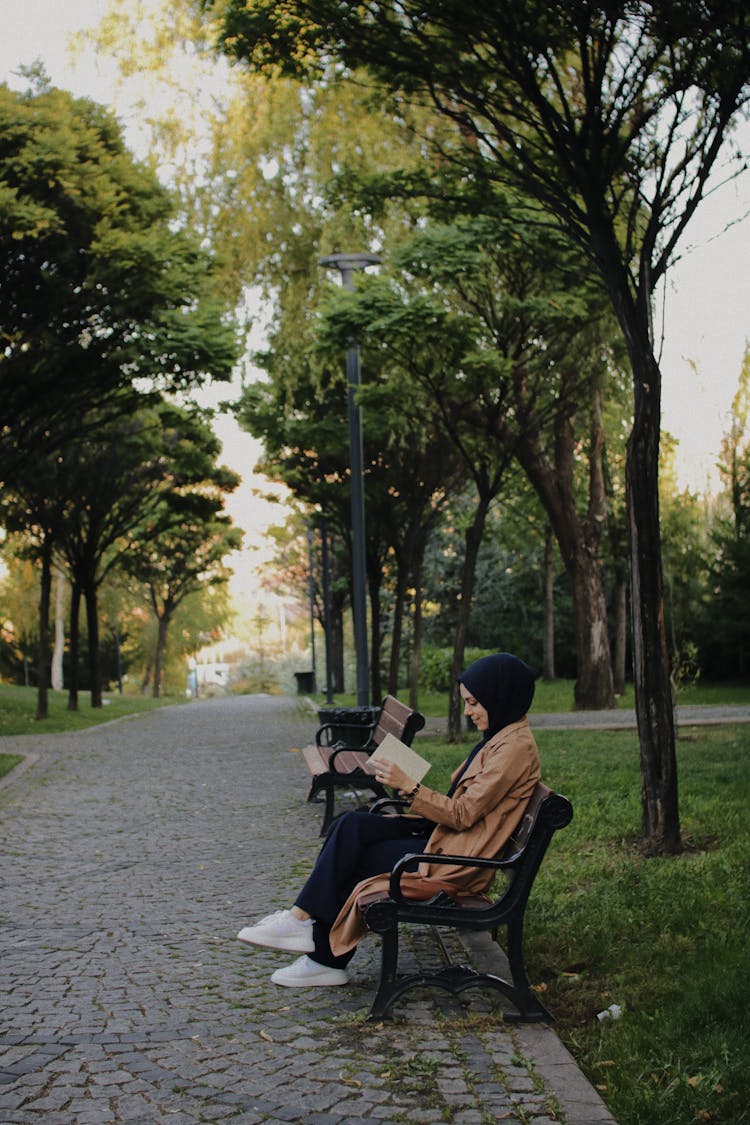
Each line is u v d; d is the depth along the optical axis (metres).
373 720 11.34
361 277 16.38
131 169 17.91
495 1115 3.60
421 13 7.73
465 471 25.67
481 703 4.97
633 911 5.98
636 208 8.34
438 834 4.91
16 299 17.30
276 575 60.50
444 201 10.93
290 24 8.41
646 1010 4.58
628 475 7.90
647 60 7.86
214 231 20.50
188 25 19.50
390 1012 4.63
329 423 24.03
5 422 19.59
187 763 16.77
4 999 4.99
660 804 7.71
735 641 33.19
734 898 6.08
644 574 7.80
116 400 20.86
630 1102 3.69
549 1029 4.46
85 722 30.30
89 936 6.18
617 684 35.78
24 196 16.08
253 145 19.62
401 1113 3.63
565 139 8.09
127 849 9.08
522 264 16.47
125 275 17.12
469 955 5.52
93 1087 3.91
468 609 18.61
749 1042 4.07
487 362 16.00
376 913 4.56
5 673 70.31
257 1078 3.97
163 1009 4.80
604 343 17.70
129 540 41.06
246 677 99.75
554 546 41.91
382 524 27.38
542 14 7.46
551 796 4.56
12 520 31.12
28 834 9.90
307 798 11.85
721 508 33.34
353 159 18.14
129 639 78.38
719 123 7.82
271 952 5.75
